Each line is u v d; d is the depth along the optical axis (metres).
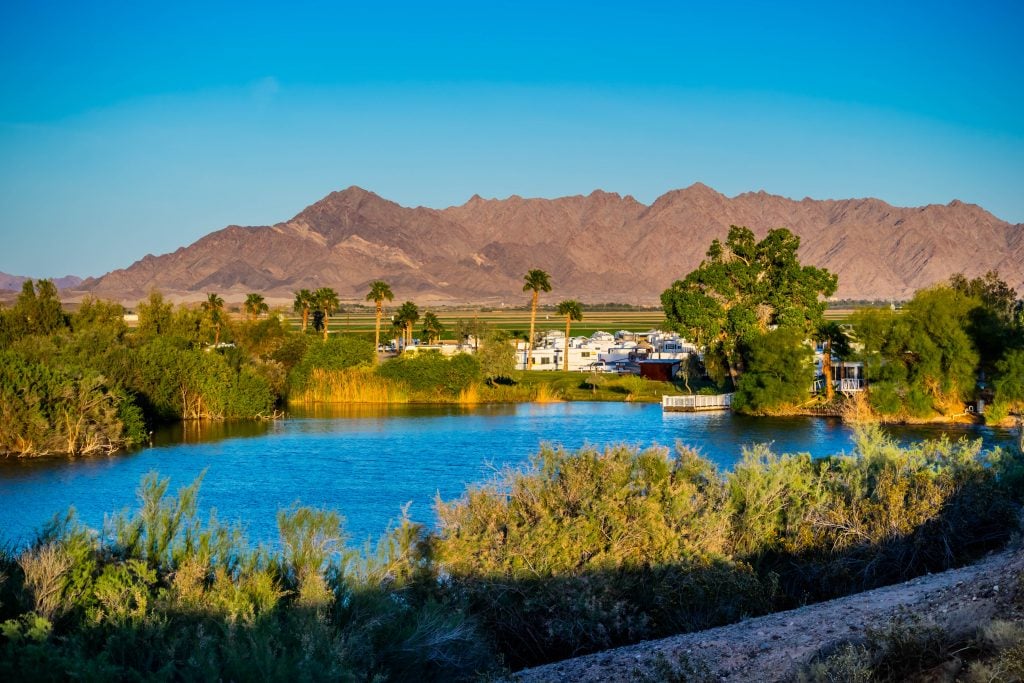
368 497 43.84
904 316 78.62
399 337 161.12
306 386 102.19
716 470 25.38
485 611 19.11
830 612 16.92
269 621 14.46
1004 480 24.84
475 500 21.22
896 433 69.38
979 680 10.86
